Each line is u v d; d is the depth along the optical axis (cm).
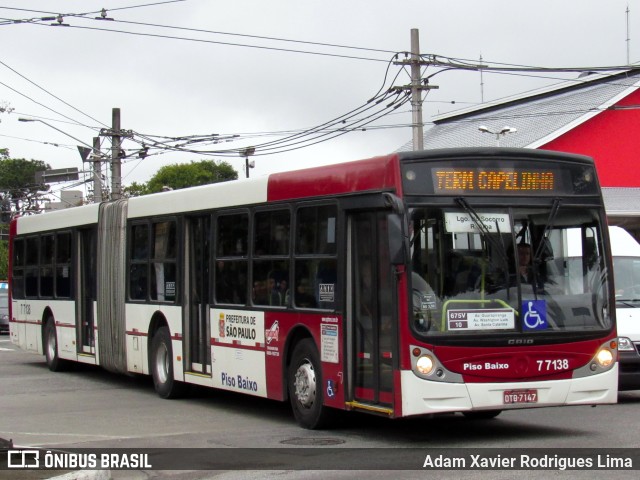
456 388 1042
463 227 1072
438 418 1333
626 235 1636
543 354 1073
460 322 1052
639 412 1343
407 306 1042
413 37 2552
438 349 1041
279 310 1292
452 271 1059
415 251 1053
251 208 1380
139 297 1730
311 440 1151
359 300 1145
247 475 949
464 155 1086
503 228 1083
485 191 1086
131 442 1186
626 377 1415
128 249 1769
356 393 1145
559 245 1106
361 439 1151
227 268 1441
